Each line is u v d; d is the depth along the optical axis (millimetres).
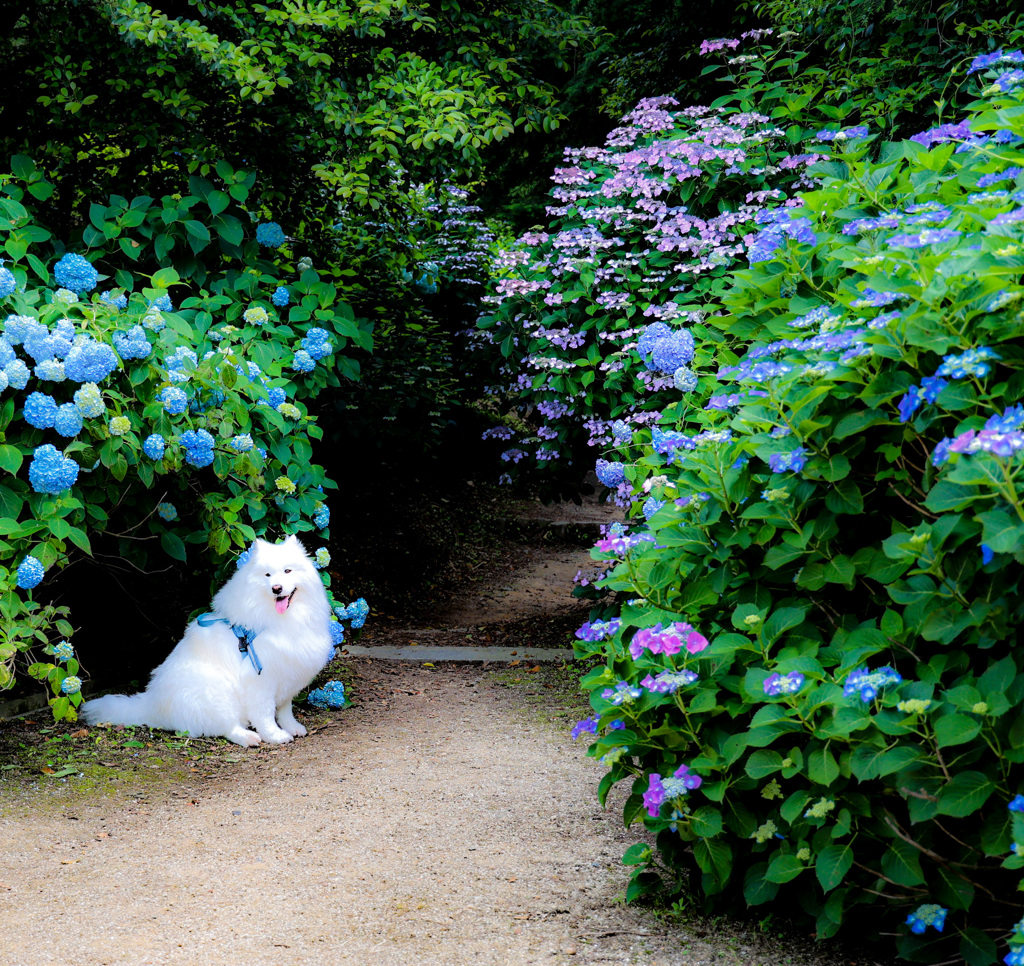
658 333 5562
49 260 5398
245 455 5184
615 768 3025
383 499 11562
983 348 2287
